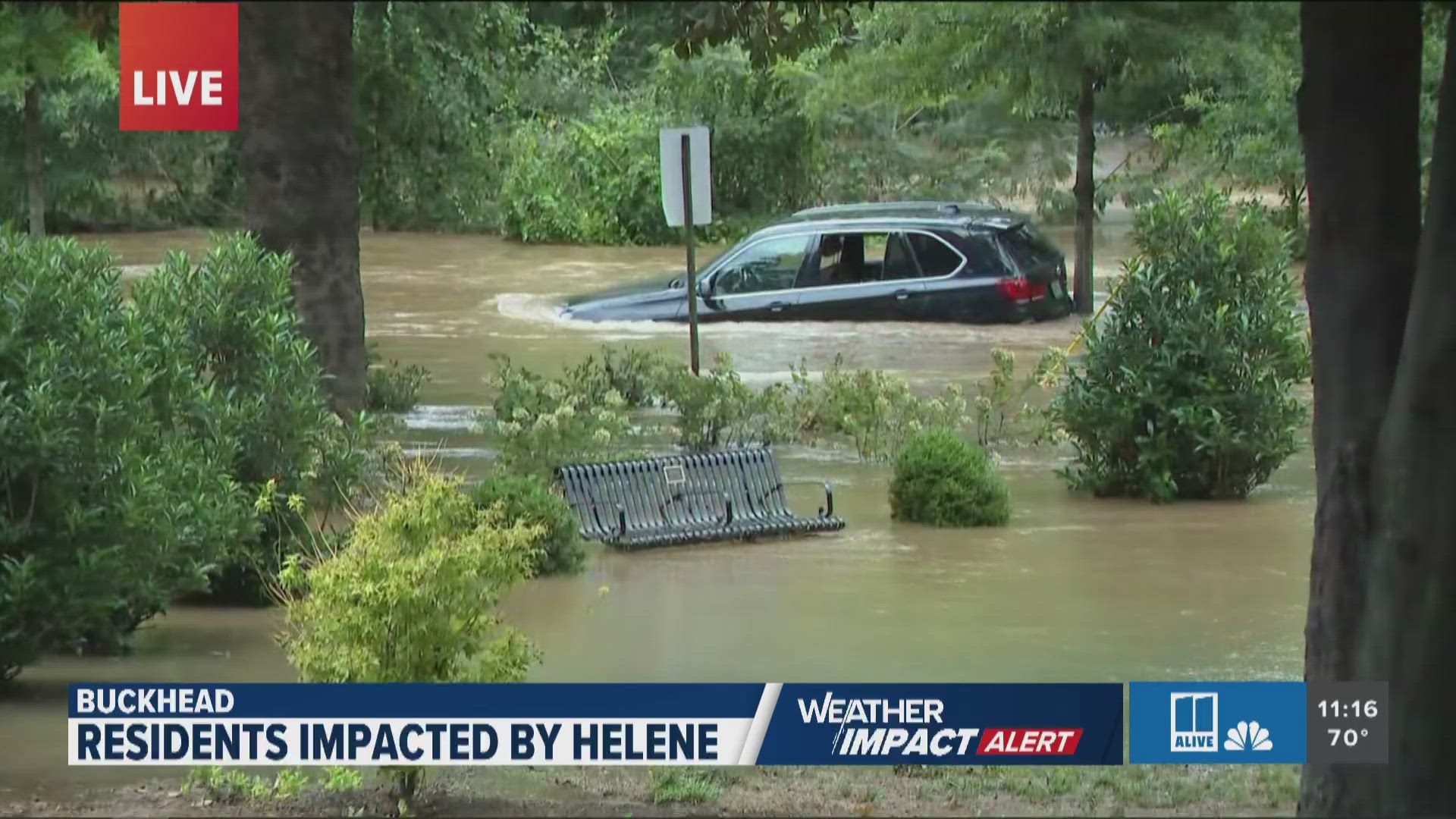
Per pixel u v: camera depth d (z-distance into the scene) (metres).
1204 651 18.48
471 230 71.94
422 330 45.97
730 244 72.56
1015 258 46.16
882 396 31.50
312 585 14.91
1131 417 26.88
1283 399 27.11
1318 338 12.23
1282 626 19.55
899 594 21.20
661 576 22.27
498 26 46.12
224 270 21.80
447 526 14.54
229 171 67.94
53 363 17.42
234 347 21.50
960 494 25.19
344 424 23.89
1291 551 23.52
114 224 67.81
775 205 74.81
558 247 70.31
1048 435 31.06
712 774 14.91
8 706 17.20
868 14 23.45
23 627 17.42
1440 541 11.70
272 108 26.06
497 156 70.81
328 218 26.33
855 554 23.45
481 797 14.27
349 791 14.47
